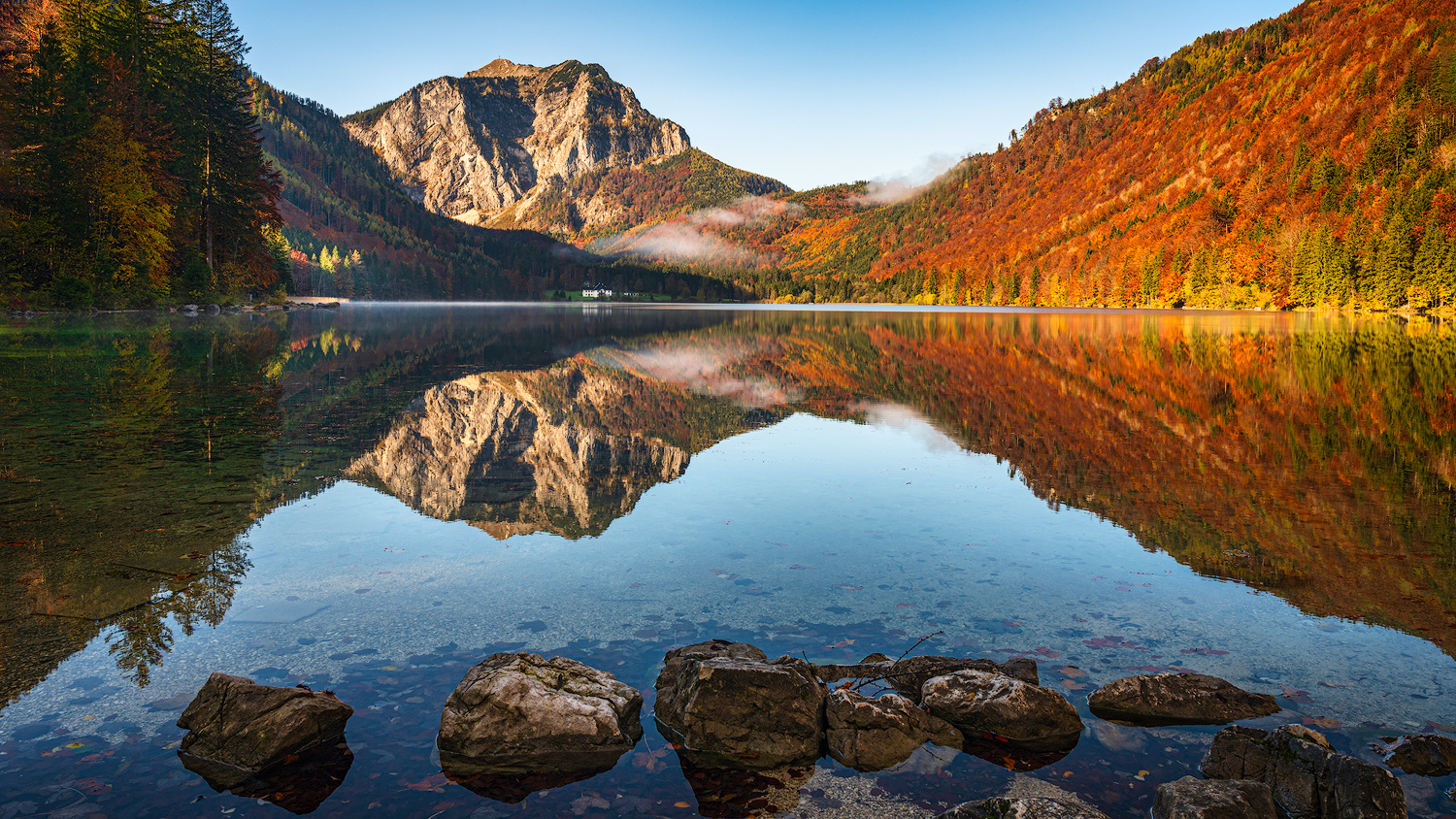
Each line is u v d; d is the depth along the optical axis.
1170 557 5.94
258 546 5.96
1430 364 22.48
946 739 3.52
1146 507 7.44
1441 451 10.15
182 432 10.89
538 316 75.19
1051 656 4.27
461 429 11.89
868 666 4.12
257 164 53.56
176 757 3.23
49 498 7.27
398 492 7.87
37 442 9.91
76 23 47.06
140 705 3.59
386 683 3.86
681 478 8.74
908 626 4.65
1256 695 3.76
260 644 4.24
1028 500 7.72
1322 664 4.16
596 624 4.62
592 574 5.47
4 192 38.59
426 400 14.82
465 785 3.12
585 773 3.26
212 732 3.29
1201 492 8.05
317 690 3.68
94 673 3.88
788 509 7.32
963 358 25.95
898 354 27.94
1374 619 4.75
